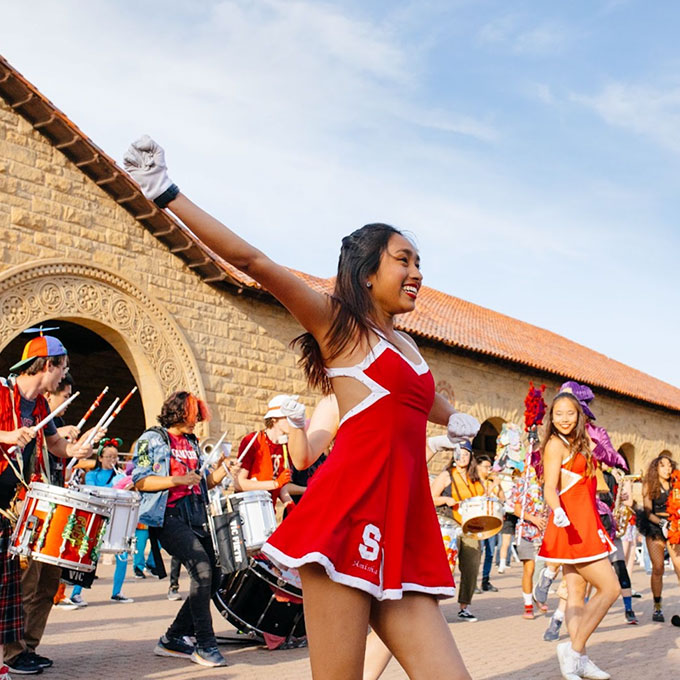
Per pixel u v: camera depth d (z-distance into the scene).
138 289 17.25
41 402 5.60
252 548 7.00
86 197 16.70
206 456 7.57
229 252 2.54
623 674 6.84
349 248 2.90
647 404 33.69
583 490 6.43
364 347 2.74
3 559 5.12
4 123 15.59
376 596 2.52
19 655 6.16
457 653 2.60
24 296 15.41
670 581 16.52
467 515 9.77
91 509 5.46
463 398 24.97
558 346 35.12
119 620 9.14
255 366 19.30
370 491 2.59
